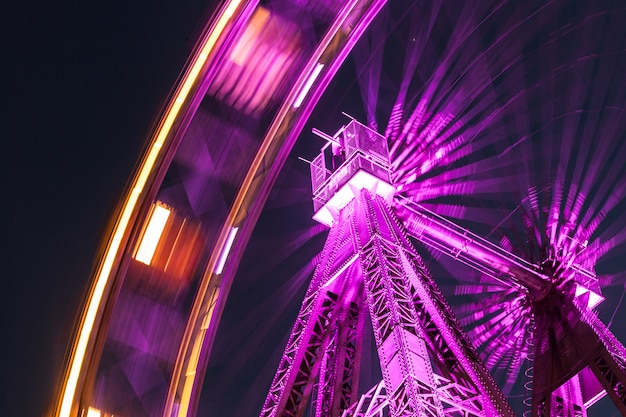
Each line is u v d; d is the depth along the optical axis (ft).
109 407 68.54
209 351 79.41
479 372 52.21
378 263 56.75
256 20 81.05
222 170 82.02
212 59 78.64
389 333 49.21
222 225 82.74
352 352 61.31
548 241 82.79
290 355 60.54
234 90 81.30
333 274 63.93
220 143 81.56
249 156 84.74
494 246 80.23
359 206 68.80
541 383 71.72
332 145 78.33
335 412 56.70
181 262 77.66
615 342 71.61
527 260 81.66
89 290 70.90
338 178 73.56
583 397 73.56
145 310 74.08
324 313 62.69
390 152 83.82
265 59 82.53
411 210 74.59
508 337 80.84
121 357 70.69
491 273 80.48
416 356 46.14
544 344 74.79
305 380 57.77
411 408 41.73
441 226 76.02
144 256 74.74
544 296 78.54
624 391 65.21
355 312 63.67
